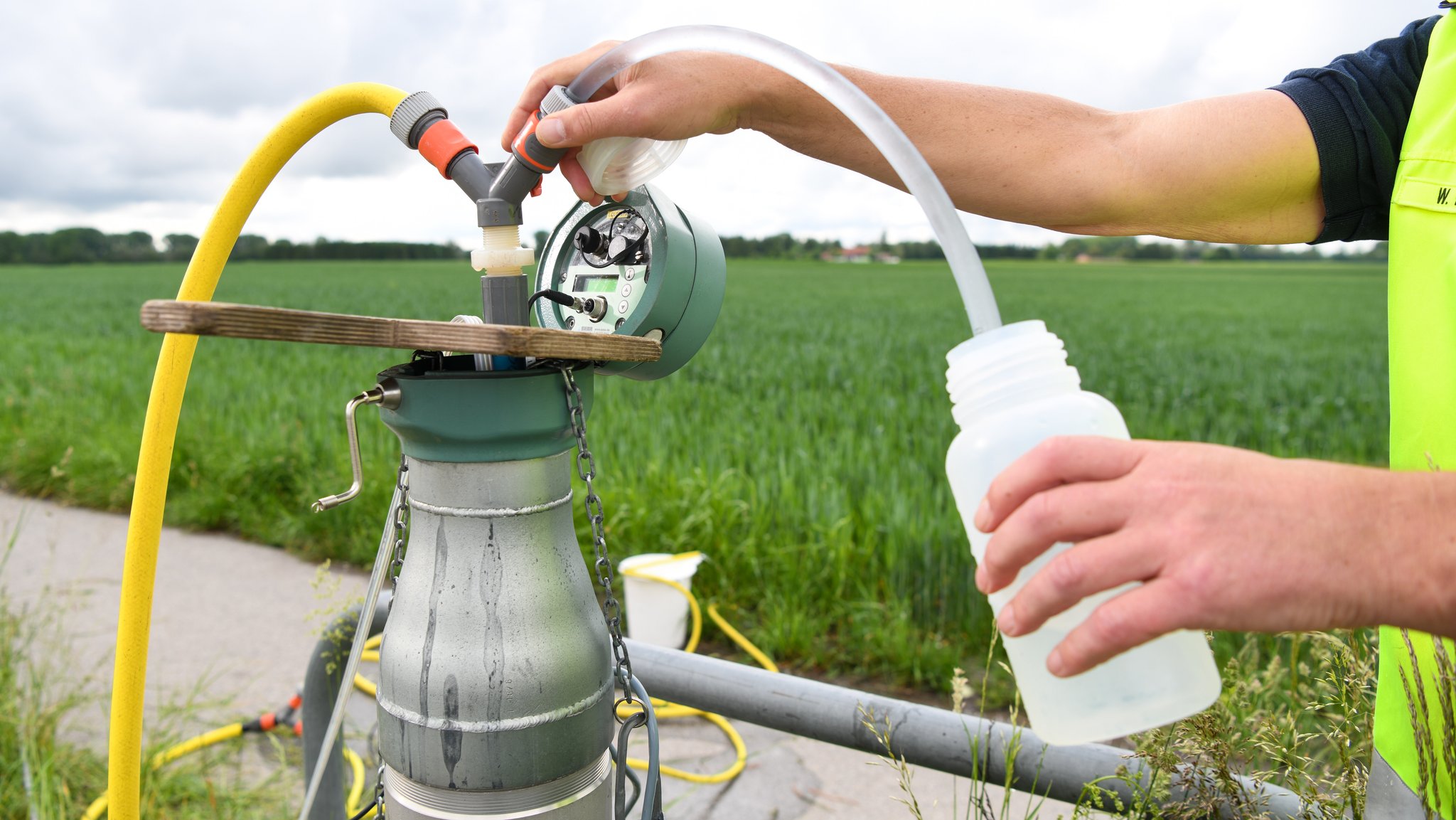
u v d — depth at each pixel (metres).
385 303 27.25
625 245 1.08
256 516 4.96
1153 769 1.12
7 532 4.97
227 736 2.65
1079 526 0.44
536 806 0.78
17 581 4.18
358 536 4.54
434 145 0.92
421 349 0.72
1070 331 22.38
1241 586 0.42
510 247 0.89
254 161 0.98
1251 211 1.07
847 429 5.86
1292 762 1.27
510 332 0.69
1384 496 0.43
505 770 0.76
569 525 0.83
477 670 0.75
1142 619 0.43
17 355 11.60
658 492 4.45
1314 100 1.03
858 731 1.18
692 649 3.25
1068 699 0.60
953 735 1.15
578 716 0.79
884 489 4.41
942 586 3.57
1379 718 0.99
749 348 13.79
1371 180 1.01
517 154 0.88
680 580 3.14
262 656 3.40
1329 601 0.42
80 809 2.31
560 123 0.86
